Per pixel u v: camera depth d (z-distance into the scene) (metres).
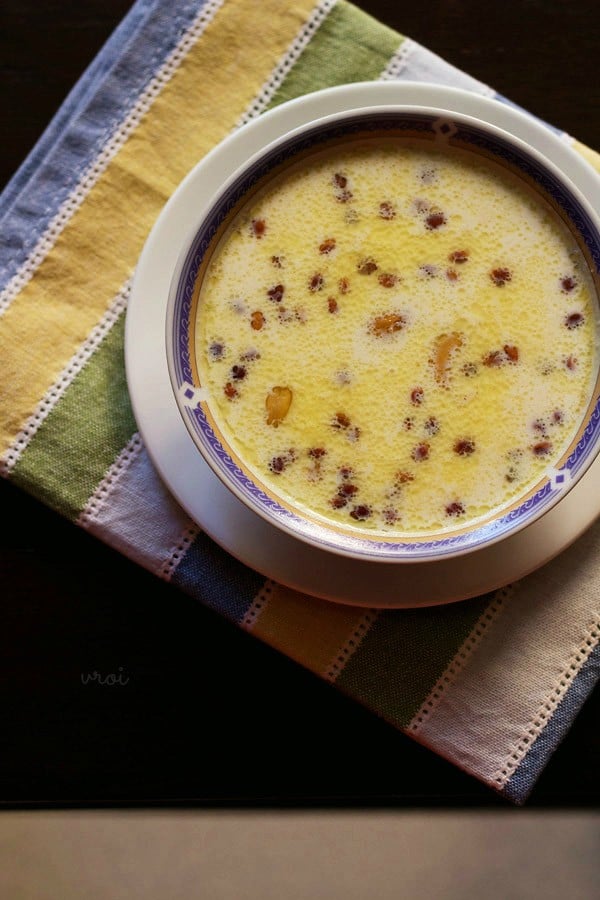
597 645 0.54
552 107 0.57
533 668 0.54
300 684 0.56
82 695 0.56
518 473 0.50
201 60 0.54
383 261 0.50
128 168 0.54
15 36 0.58
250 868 0.59
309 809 0.58
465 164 0.51
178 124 0.54
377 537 0.50
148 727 0.56
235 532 0.51
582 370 0.50
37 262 0.54
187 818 0.59
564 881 0.59
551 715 0.54
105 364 0.54
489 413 0.50
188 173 0.53
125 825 0.59
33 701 0.56
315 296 0.50
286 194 0.51
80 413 0.54
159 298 0.51
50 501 0.54
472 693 0.54
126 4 0.58
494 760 0.54
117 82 0.54
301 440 0.50
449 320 0.50
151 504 0.54
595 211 0.50
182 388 0.49
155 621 0.57
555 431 0.50
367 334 0.50
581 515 0.51
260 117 0.51
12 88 0.57
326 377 0.50
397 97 0.51
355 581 0.51
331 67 0.54
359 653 0.54
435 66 0.54
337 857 0.59
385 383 0.50
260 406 0.50
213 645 0.57
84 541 0.57
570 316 0.50
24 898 0.59
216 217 0.49
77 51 0.58
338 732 0.56
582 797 0.56
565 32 0.57
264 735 0.56
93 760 0.56
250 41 0.54
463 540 0.49
